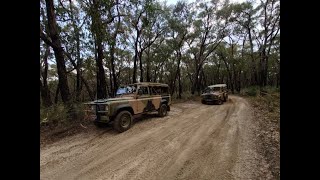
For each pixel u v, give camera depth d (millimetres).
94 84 20016
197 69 25859
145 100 8547
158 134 6613
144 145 5496
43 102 12898
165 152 4922
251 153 4633
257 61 29750
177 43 22016
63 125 7363
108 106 6801
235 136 6113
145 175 3766
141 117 9719
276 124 7156
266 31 23047
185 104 15859
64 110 8008
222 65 40219
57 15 9234
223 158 4422
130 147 5348
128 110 7746
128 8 11148
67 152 5039
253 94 21609
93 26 8461
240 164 4078
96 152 5020
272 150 4637
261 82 24234
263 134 6082
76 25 9219
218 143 5492
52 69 23500
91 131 7008
